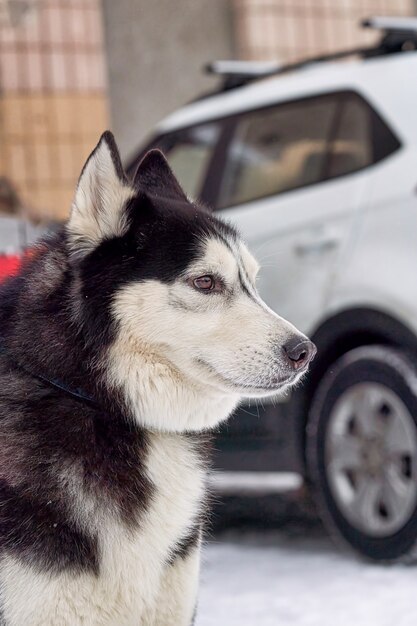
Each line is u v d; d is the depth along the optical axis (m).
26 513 3.66
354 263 6.33
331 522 6.36
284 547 6.83
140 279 3.92
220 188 7.32
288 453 6.61
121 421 3.87
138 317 3.90
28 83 12.03
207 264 4.01
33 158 12.10
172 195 4.59
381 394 6.10
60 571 3.63
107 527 3.73
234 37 13.02
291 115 7.05
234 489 8.34
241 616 5.37
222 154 7.41
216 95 7.87
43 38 12.05
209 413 4.06
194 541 3.96
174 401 3.96
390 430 6.04
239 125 7.37
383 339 6.41
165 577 3.89
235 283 4.08
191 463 3.98
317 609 5.43
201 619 5.33
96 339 3.86
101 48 12.29
